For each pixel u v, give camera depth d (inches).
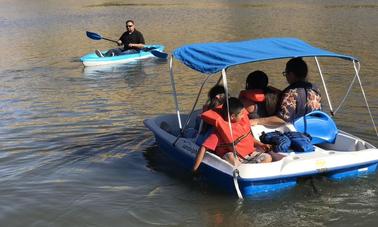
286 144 242.2
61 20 1291.8
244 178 220.5
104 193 242.2
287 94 256.7
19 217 219.5
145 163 281.9
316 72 540.4
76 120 380.2
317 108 261.0
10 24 1220.5
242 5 1606.8
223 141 237.6
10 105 438.9
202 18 1234.6
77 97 466.3
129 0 2063.2
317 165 228.4
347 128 329.7
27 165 282.8
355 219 208.4
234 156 232.1
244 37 839.1
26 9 1736.0
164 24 1118.4
